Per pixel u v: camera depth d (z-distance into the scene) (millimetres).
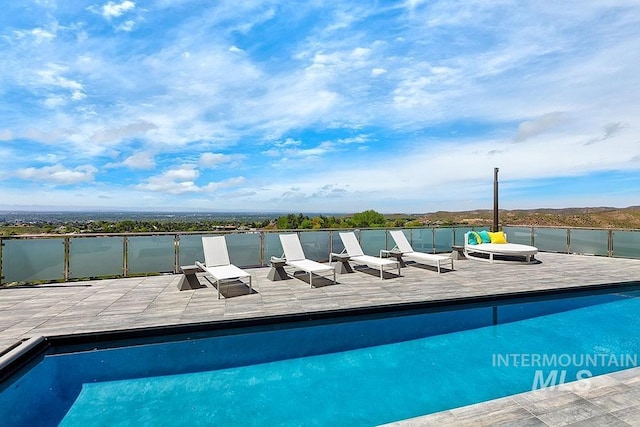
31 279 6312
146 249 7062
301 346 4219
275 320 4586
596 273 7484
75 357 3805
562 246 10906
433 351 4098
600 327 4836
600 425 2176
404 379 3459
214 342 4289
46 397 3105
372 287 6215
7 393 3158
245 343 4293
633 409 2355
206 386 3324
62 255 6496
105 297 5477
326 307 4945
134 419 2795
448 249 10430
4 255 6121
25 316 4484
